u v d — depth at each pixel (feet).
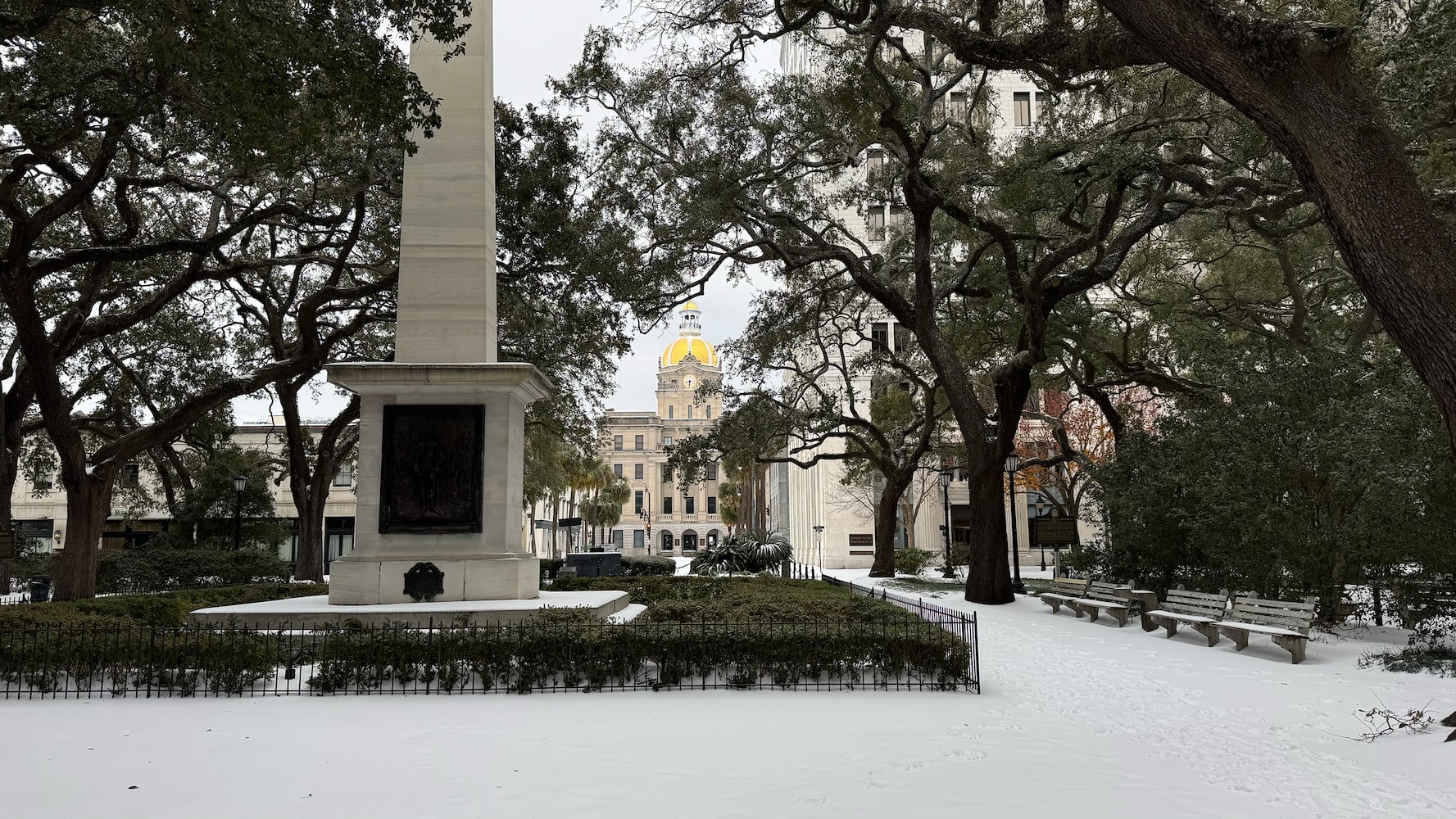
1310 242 76.18
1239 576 55.83
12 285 70.03
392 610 41.42
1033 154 68.03
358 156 73.31
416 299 48.67
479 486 46.21
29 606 42.91
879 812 18.94
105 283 91.97
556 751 24.21
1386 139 21.33
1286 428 51.93
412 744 25.07
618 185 79.36
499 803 19.62
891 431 137.80
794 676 34.19
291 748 24.62
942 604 75.56
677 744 25.07
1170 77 66.28
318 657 36.37
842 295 108.68
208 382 104.27
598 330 91.71
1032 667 40.75
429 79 50.75
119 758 23.57
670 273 79.97
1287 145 22.30
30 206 83.92
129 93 53.93
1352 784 21.09
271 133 37.40
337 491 190.60
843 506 177.99
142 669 33.06
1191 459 56.49
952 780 21.52
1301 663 41.91
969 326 95.45
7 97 51.13
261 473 136.67
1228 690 34.58
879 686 34.35
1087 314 86.07
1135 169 62.03
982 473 77.61
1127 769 22.63
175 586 101.55
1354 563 51.06
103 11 50.52
